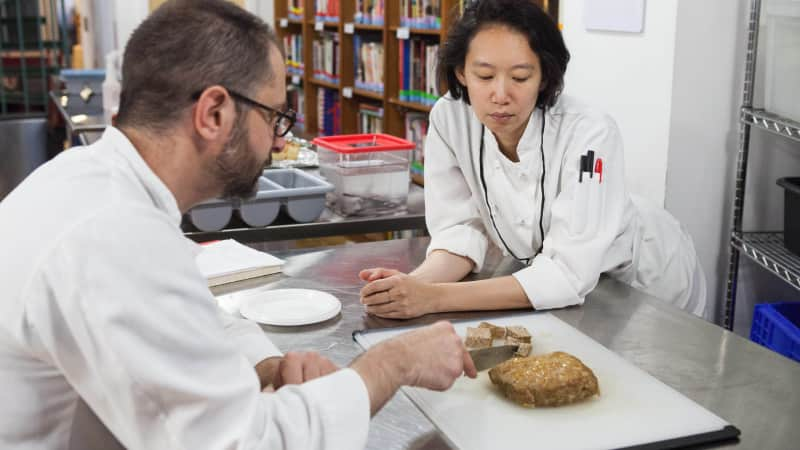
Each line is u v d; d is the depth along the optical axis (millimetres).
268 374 1199
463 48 1612
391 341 1099
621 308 1594
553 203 1710
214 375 872
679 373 1282
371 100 5559
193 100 926
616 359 1327
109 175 902
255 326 1324
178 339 847
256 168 1020
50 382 923
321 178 2660
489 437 1065
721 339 1427
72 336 858
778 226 2480
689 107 2365
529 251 1864
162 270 854
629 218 1876
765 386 1236
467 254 1819
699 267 2150
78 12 7234
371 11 5070
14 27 6930
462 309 1577
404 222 2551
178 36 921
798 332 1950
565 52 1598
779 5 2109
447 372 1116
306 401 930
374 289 1543
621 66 2531
